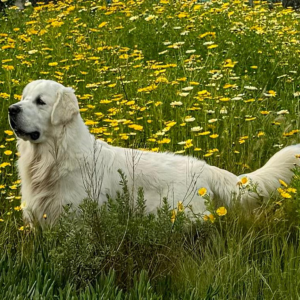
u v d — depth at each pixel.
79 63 11.18
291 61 11.78
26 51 12.03
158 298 4.50
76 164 5.88
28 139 5.96
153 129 8.66
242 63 11.80
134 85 10.07
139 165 6.45
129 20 14.64
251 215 5.96
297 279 4.82
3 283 4.74
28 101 6.01
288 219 5.75
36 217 6.03
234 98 8.39
